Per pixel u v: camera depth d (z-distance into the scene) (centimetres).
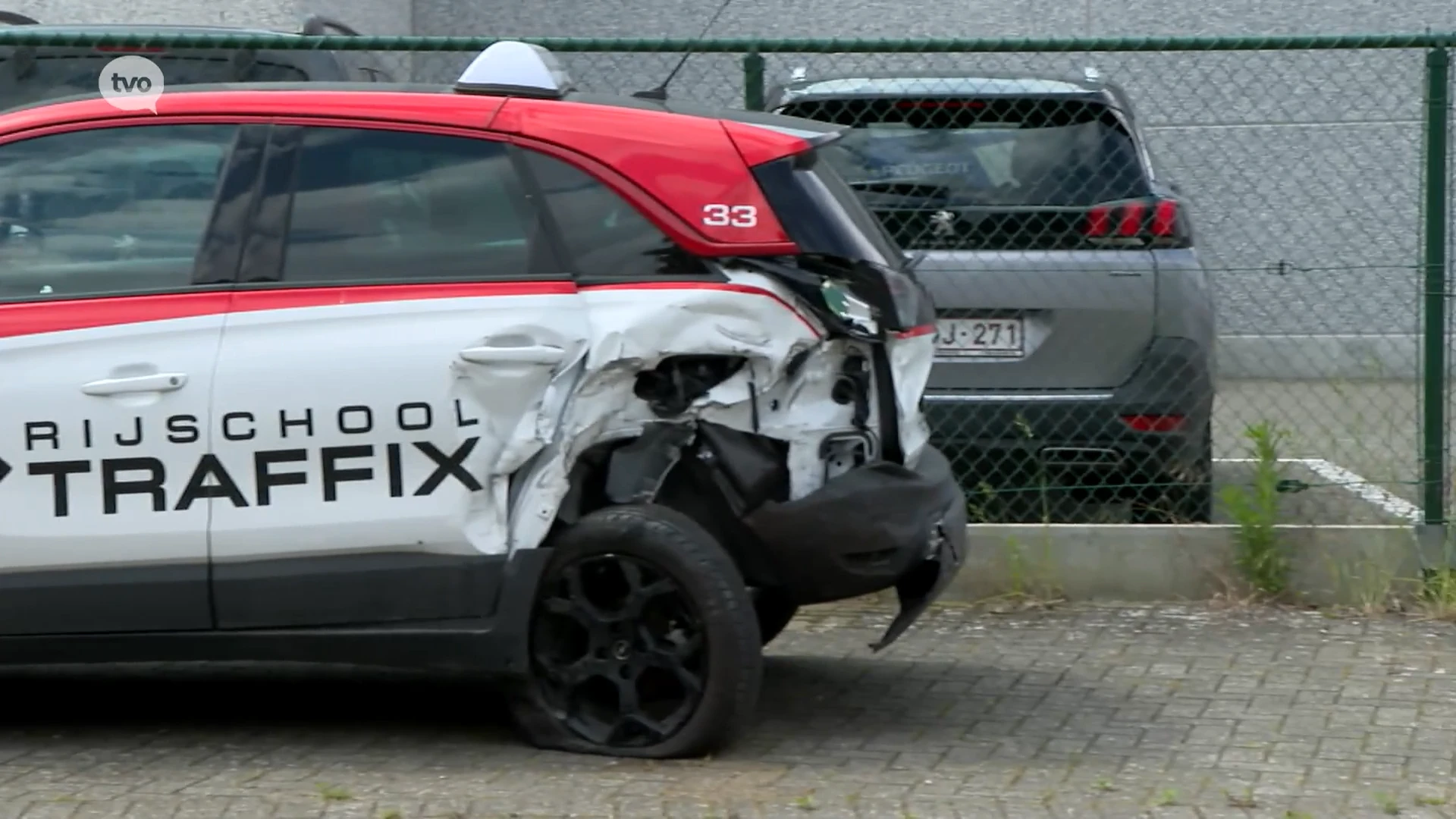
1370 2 1399
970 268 767
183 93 573
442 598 545
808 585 551
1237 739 593
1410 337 852
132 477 540
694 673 550
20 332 545
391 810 511
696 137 555
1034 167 774
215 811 512
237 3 1284
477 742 590
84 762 568
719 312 542
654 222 549
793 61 1105
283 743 592
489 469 539
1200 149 1263
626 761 559
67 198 561
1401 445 812
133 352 542
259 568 542
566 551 549
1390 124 1291
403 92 574
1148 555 778
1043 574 780
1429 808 522
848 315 553
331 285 547
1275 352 917
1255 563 770
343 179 557
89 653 550
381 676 691
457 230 553
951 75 795
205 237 553
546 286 545
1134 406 766
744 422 551
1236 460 827
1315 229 1290
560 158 555
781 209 550
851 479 550
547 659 560
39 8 1283
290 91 571
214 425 538
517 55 577
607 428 551
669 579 543
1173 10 1438
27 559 542
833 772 554
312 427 538
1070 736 597
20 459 541
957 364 770
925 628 748
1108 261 766
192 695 664
